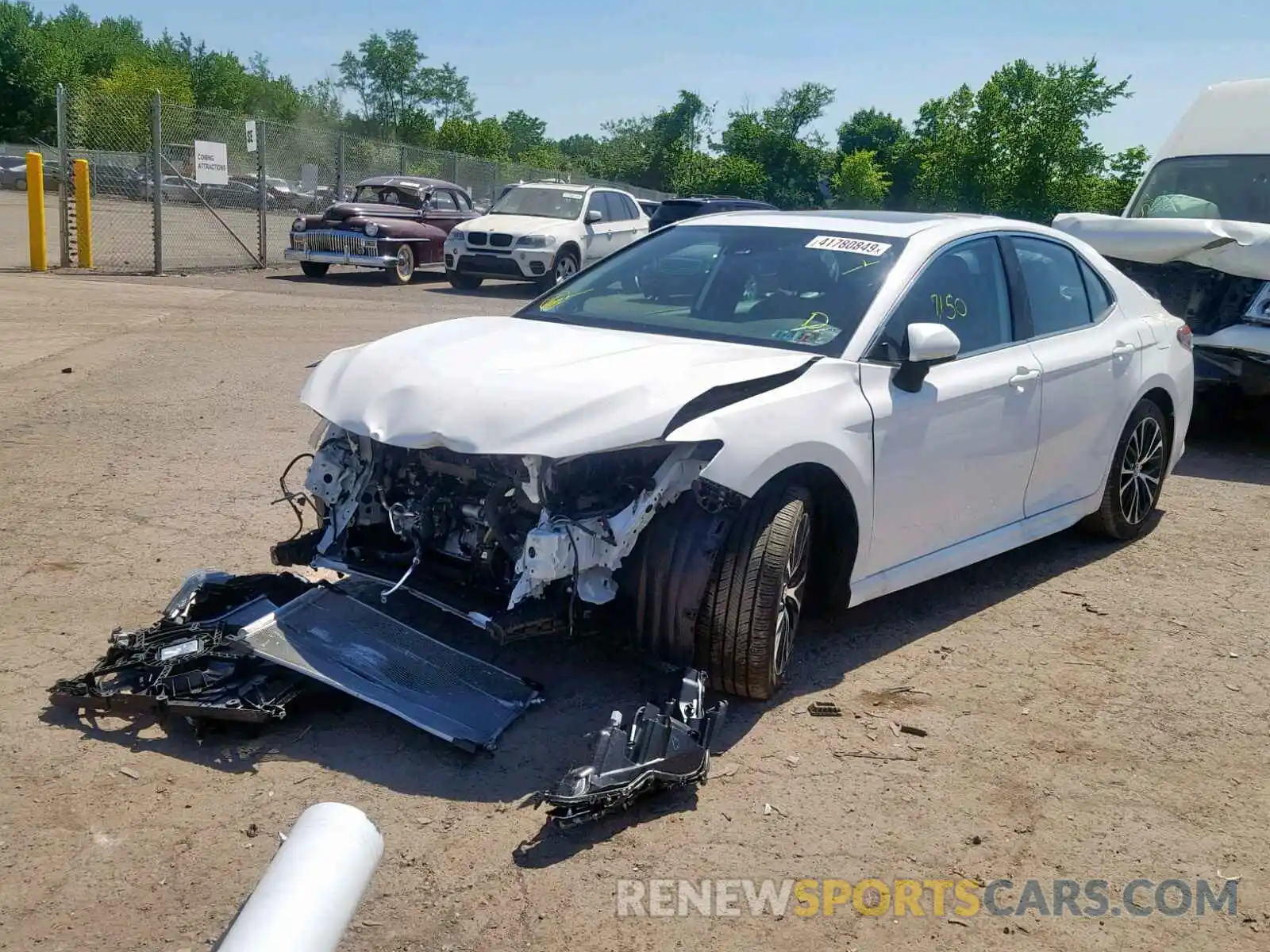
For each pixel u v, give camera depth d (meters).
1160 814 3.52
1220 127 9.90
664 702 3.94
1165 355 6.12
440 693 3.82
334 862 2.38
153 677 3.81
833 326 4.46
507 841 3.23
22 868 3.03
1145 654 4.72
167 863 3.07
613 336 4.44
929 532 4.67
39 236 17.05
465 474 3.89
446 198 21.19
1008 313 5.17
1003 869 3.22
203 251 21.23
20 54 59.31
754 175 78.12
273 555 4.18
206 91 81.50
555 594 3.73
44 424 7.87
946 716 4.10
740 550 3.83
